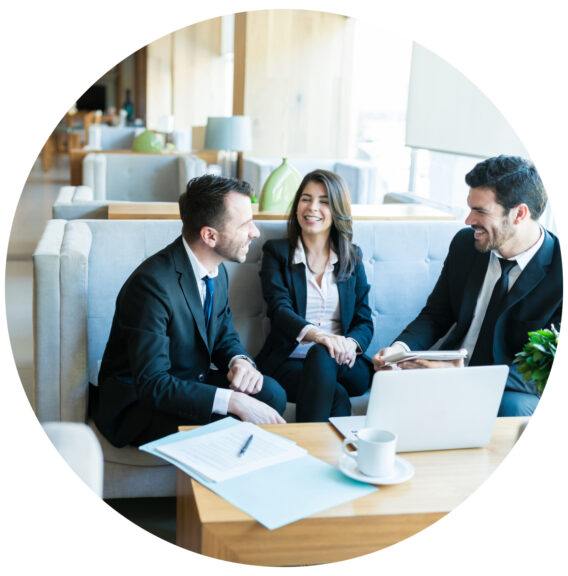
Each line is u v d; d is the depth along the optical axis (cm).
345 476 177
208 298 256
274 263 299
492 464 189
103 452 250
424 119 524
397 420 190
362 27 732
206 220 245
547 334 193
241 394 229
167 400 227
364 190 603
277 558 159
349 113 754
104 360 258
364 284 305
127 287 245
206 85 1240
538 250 266
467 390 192
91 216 383
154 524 261
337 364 274
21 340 436
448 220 358
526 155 397
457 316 283
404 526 163
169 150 855
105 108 2016
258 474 175
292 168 391
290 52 738
